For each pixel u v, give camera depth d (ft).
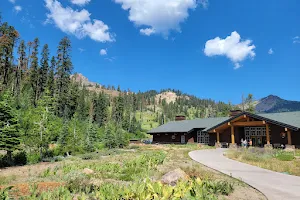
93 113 263.90
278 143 99.25
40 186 30.30
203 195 23.79
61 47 221.46
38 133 76.84
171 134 147.54
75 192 28.35
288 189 30.01
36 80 212.23
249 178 37.19
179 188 24.14
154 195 22.48
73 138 94.99
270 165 50.31
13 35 189.57
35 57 215.72
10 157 61.67
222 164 52.95
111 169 45.96
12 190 28.14
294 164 52.37
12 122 66.54
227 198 26.37
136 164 50.98
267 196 26.73
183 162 56.54
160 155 62.80
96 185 30.42
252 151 75.77
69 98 212.64
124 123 279.08
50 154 76.59
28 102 159.53
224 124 112.68
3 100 67.77
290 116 104.27
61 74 217.36
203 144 129.70
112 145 114.01
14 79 204.33
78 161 63.87
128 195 23.35
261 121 99.55
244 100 242.78
